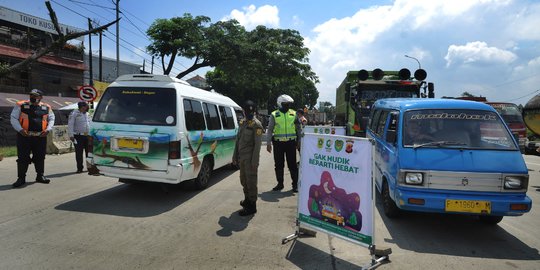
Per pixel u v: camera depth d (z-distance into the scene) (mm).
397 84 11109
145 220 4828
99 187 6660
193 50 19906
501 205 4273
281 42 22938
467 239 4492
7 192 6027
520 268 3664
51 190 6305
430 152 4645
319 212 4152
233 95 34531
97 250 3754
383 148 5734
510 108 14523
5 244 3822
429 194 4398
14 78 22438
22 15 24469
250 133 5266
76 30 27922
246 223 4859
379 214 5492
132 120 5711
